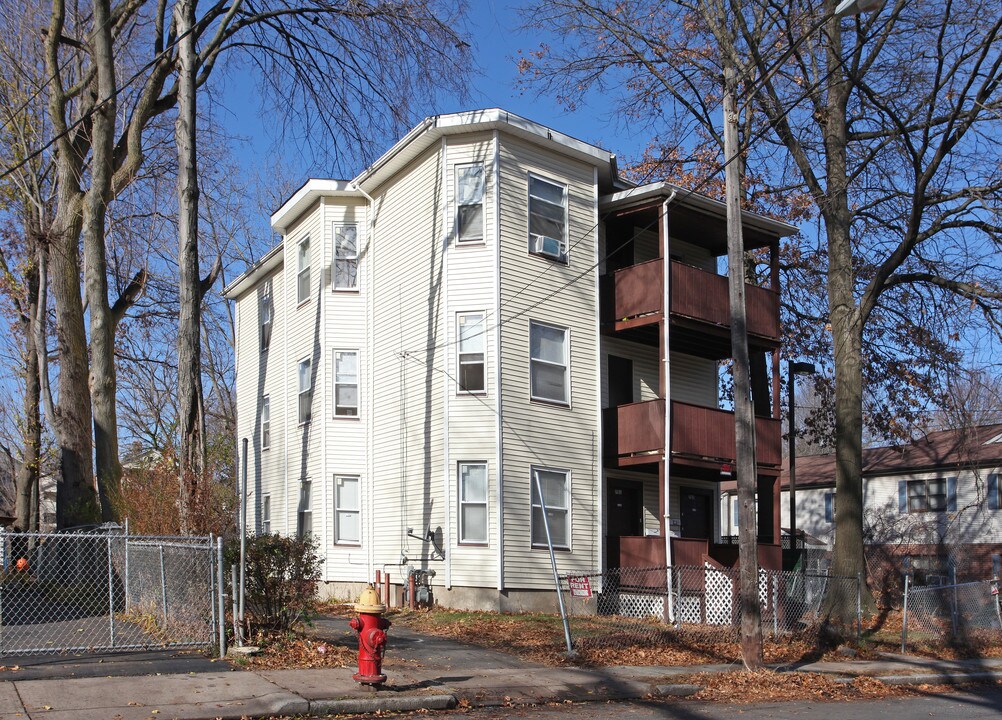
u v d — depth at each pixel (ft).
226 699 31.24
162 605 40.75
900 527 111.65
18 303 89.40
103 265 64.49
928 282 75.15
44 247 75.46
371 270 72.90
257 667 36.24
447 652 44.11
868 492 119.03
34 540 62.49
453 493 61.16
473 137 64.23
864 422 87.81
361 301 73.61
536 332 63.93
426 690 34.47
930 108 64.08
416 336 66.18
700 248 78.84
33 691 30.58
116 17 69.46
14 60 78.33
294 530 75.51
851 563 67.36
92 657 36.42
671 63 80.89
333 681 34.68
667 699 38.04
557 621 54.75
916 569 103.86
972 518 107.86
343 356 72.90
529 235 64.44
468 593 59.72
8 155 80.53
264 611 39.63
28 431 84.58
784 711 35.65
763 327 71.61
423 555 62.95
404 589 62.75
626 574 63.82
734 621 53.57
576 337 65.92
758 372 76.59
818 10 69.51
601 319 69.10
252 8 66.59
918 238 69.05
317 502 71.87
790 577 67.82
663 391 63.98
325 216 74.54
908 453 118.73
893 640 58.80
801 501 128.26
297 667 36.83
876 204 77.10
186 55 54.19
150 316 107.55
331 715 31.40
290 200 78.13
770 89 75.05
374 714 31.96
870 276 80.84
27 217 82.12
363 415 71.87
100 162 64.23
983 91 59.67
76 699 30.01
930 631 61.93
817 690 41.83
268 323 87.76
